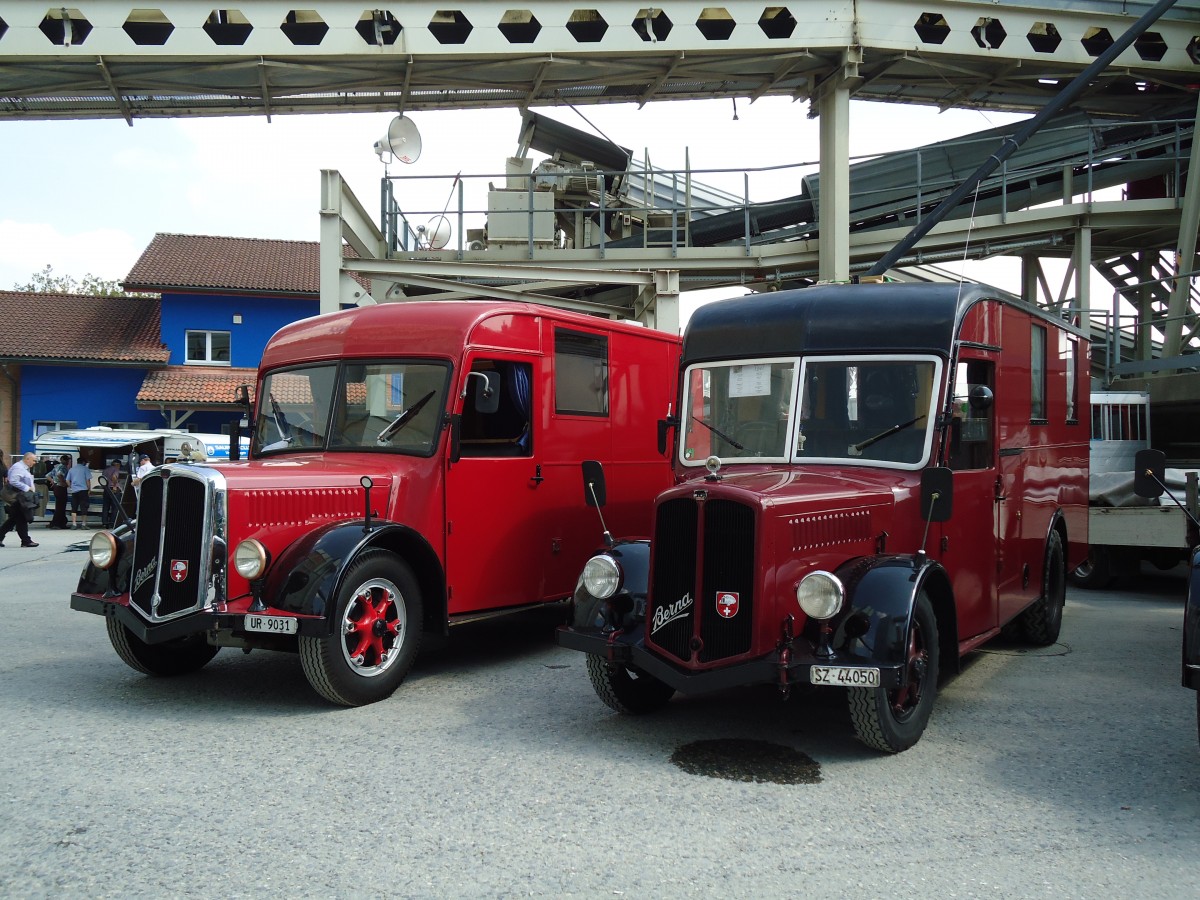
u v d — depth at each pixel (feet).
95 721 20.02
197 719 20.21
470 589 25.04
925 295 20.83
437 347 24.94
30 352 101.24
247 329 108.17
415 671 24.95
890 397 20.26
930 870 12.86
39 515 83.05
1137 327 60.80
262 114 58.49
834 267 55.31
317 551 20.71
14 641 28.76
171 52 51.31
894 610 16.71
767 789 16.01
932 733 19.29
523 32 53.11
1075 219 58.08
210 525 20.29
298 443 26.17
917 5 54.13
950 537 20.44
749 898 12.03
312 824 14.39
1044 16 55.62
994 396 22.47
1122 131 61.62
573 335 28.84
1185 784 16.31
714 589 17.26
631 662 18.26
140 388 104.27
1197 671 15.05
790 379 21.08
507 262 59.21
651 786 16.14
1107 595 37.96
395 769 16.96
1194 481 31.09
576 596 19.36
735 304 22.76
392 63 53.31
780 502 17.07
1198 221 54.70
